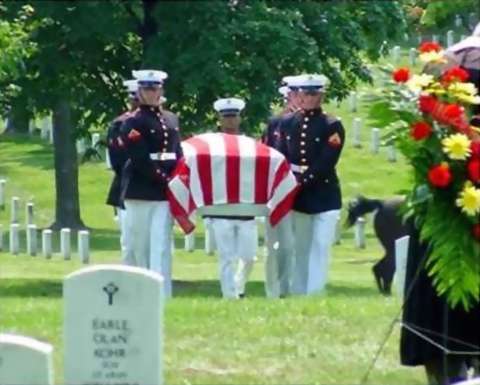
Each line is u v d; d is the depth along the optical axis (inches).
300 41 1615.4
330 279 1563.7
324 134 1104.2
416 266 621.0
